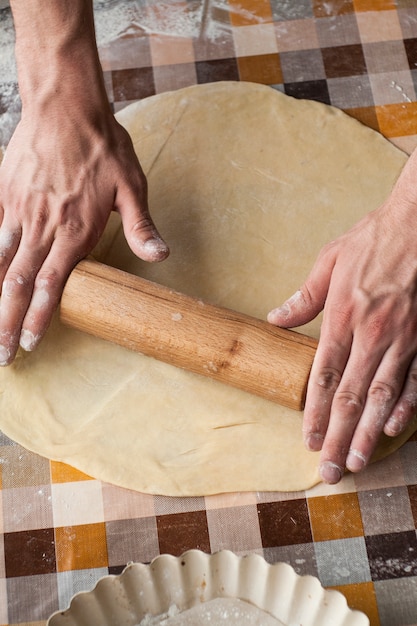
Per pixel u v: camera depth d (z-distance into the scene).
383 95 2.04
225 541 1.61
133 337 1.59
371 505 1.63
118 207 1.70
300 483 1.61
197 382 1.68
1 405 1.68
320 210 1.83
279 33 2.13
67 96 1.68
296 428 1.64
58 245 1.64
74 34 1.67
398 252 1.54
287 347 1.55
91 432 1.65
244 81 2.07
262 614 1.45
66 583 1.59
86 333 1.73
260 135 1.92
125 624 1.45
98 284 1.61
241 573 1.45
